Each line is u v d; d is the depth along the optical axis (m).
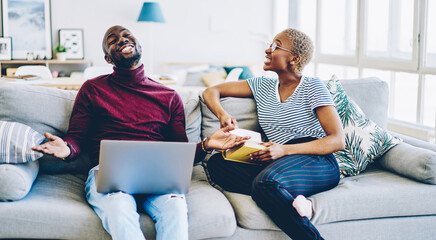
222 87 2.27
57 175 2.01
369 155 2.15
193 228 1.65
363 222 1.88
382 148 2.17
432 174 1.93
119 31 1.92
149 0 6.18
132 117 1.93
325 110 1.96
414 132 3.68
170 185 1.63
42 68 4.61
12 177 1.61
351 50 4.75
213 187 1.97
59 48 5.76
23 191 1.64
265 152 1.81
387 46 4.11
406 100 3.92
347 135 2.19
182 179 1.63
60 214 1.61
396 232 1.92
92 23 6.02
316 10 5.36
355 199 1.83
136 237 1.49
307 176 1.82
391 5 4.02
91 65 6.02
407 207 1.91
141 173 1.58
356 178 2.09
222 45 6.54
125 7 6.10
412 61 3.73
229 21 6.50
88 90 1.94
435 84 3.55
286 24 6.22
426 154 1.95
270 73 6.36
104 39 1.94
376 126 2.22
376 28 4.26
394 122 3.98
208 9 6.41
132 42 1.91
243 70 5.66
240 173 1.92
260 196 1.73
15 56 5.71
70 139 1.82
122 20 6.12
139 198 1.78
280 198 1.70
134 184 1.61
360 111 2.28
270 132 2.10
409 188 1.92
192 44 6.45
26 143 1.70
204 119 2.26
